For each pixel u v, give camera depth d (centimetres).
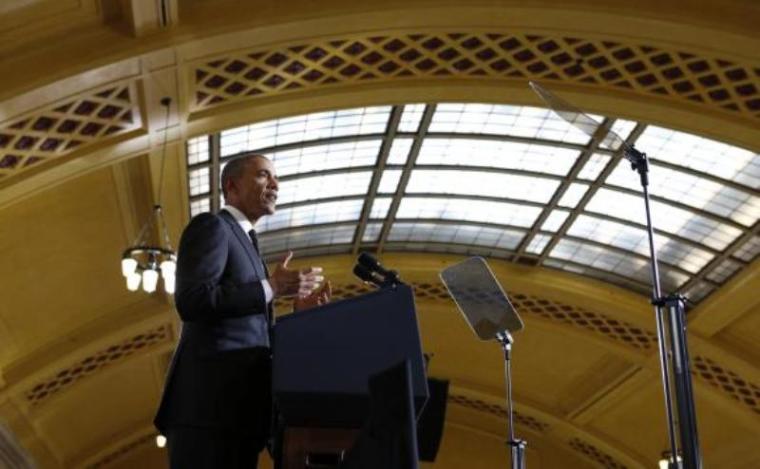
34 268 1702
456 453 2770
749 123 1341
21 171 1314
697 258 1988
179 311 413
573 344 2339
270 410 422
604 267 2109
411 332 385
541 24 1228
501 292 610
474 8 1210
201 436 408
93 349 1941
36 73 1189
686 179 1759
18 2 1137
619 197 1866
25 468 2228
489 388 2570
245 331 424
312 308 390
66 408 2219
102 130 1316
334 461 390
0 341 1823
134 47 1209
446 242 2092
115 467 2648
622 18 1204
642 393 2391
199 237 425
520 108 1627
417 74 1338
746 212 1802
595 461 2769
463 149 1766
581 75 1323
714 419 2383
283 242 2028
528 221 1998
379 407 338
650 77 1312
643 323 2133
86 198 1582
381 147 1739
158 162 1527
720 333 2081
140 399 2377
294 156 1719
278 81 1323
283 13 1212
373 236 2064
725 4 1197
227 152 1633
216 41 1223
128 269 1427
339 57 1297
